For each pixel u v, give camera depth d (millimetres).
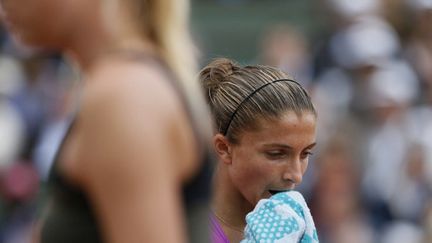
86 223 4230
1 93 14703
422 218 16266
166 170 4176
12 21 4492
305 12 20797
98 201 4160
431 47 19734
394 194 16266
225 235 5801
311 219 5492
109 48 4418
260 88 5613
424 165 16500
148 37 4496
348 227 15812
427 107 18500
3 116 14391
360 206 16203
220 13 20812
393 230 16234
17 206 14289
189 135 4348
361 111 17703
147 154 4121
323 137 16297
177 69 4438
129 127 4121
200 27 20625
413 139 16875
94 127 4156
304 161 5684
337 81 18547
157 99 4234
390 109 17406
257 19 20844
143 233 4086
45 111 14477
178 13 4562
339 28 19875
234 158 5680
